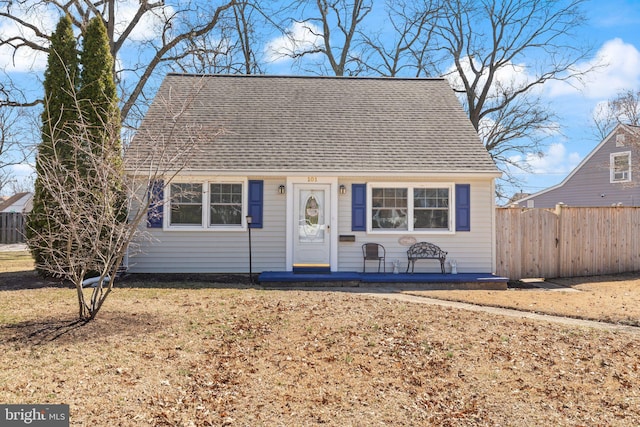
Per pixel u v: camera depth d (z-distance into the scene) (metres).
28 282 11.09
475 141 14.49
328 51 29.47
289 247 13.33
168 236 13.20
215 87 16.22
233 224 13.38
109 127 7.89
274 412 4.63
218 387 5.13
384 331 7.23
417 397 5.08
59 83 11.73
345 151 13.77
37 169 11.30
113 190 9.64
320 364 5.88
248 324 7.41
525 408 4.91
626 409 4.93
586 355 6.48
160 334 6.71
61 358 5.58
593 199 28.97
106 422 4.23
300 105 15.73
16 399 4.52
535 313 9.27
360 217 13.43
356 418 4.57
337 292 10.83
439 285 12.43
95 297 7.28
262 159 13.32
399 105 16.11
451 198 13.52
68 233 7.54
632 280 13.72
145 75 23.42
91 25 12.17
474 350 6.53
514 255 14.04
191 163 12.84
